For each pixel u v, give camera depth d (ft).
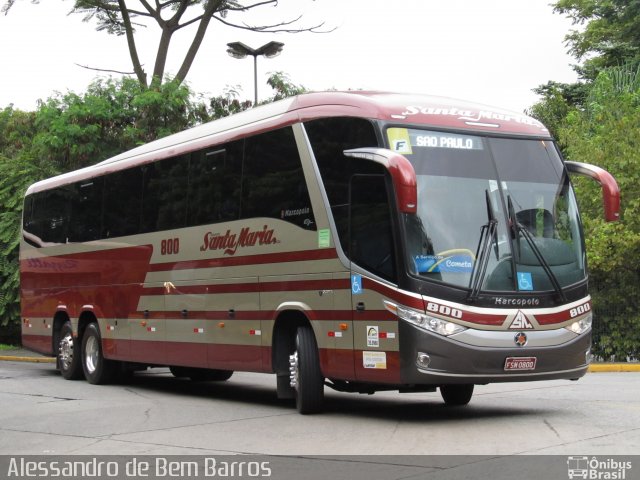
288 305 39.68
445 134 36.22
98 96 94.48
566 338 35.65
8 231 89.66
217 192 45.68
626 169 67.87
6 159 93.97
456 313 33.88
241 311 43.24
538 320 35.04
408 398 46.91
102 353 56.75
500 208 35.88
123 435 34.88
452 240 34.76
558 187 37.73
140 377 63.52
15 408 44.24
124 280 54.44
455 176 35.70
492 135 37.17
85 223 59.52
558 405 39.91
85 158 92.73
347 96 37.81
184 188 48.88
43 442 33.86
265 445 31.63
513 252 35.37
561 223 37.22
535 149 37.88
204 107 96.02
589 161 70.28
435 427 34.30
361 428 34.73
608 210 37.40
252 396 49.80
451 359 33.63
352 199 36.52
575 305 36.17
